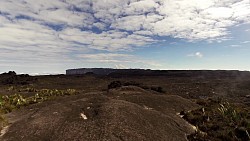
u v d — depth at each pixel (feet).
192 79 431.84
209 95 207.82
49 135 52.31
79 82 368.48
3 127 60.85
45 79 392.06
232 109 77.61
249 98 183.01
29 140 51.06
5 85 312.91
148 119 62.18
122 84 188.44
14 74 409.49
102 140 48.24
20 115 74.90
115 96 100.63
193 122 73.82
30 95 149.89
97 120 56.44
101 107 64.49
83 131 51.90
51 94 141.28
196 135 60.90
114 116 58.13
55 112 65.46
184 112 84.38
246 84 302.66
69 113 63.67
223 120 72.28
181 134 60.54
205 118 74.49
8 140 51.96
